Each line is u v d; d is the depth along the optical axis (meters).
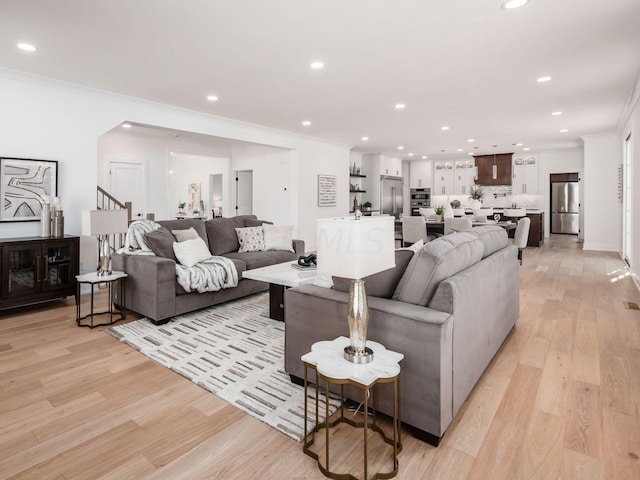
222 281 3.74
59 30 2.90
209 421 1.90
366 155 10.62
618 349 2.79
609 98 4.87
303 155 7.65
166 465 1.58
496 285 2.51
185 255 3.72
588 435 1.76
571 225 10.33
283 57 3.45
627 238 6.37
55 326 3.30
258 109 5.35
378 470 1.54
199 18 2.73
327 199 8.30
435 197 12.20
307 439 1.75
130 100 4.77
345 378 1.45
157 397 2.13
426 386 1.68
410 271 1.92
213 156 8.20
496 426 1.84
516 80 4.12
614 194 7.66
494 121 6.24
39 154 4.08
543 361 2.59
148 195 6.96
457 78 4.05
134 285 3.48
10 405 2.04
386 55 3.41
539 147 9.53
